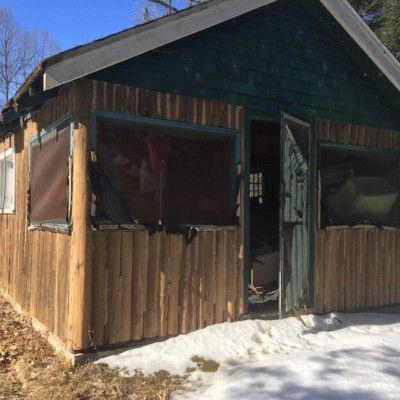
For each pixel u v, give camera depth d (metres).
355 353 4.24
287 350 4.49
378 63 6.22
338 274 6.13
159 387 3.72
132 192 4.65
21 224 6.31
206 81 5.07
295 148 5.45
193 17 4.65
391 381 3.62
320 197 5.94
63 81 3.88
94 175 4.26
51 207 5.02
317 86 6.04
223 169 5.25
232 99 5.25
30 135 5.94
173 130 4.95
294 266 5.41
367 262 6.49
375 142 6.67
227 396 3.46
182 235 4.78
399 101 6.72
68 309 4.33
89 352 4.17
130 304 4.44
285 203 5.19
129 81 4.54
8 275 6.95
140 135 4.73
